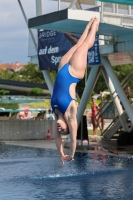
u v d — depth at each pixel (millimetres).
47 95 101125
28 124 38188
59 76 11984
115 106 34438
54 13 26047
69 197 15070
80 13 25625
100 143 33844
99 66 33938
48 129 38719
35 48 37250
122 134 32844
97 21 12742
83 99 33406
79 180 18125
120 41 30344
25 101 74312
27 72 133000
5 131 37750
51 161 23781
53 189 16391
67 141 34344
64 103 11695
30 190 16297
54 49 34281
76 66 11969
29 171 20484
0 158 25328
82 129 31953
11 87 103500
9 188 16672
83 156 25750
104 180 18031
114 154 26750
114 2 25625
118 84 31594
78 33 30016
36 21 27297
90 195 15297
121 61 36219
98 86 96125
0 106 70250
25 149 30266
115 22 26906
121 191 15883
